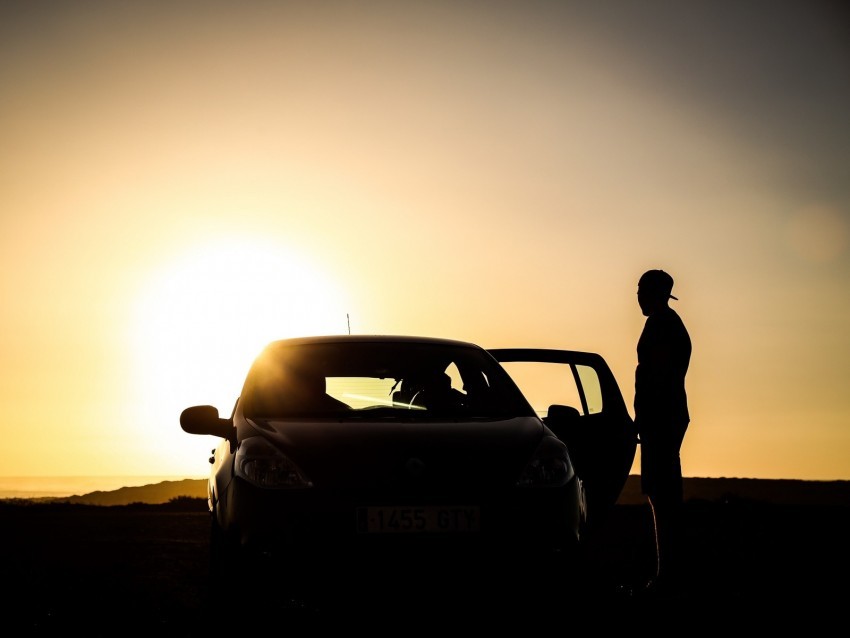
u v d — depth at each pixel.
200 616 6.43
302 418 6.07
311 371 6.59
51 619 6.36
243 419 6.20
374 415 6.15
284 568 5.18
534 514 5.36
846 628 5.64
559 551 5.38
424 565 5.20
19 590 7.68
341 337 7.11
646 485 7.02
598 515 8.23
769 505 23.34
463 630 5.66
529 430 5.95
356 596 5.20
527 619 5.92
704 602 6.54
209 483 6.61
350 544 5.18
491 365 7.00
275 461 5.43
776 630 5.58
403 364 6.71
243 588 5.31
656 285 7.12
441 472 5.36
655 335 7.03
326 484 5.29
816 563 8.97
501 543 5.27
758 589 7.19
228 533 5.38
